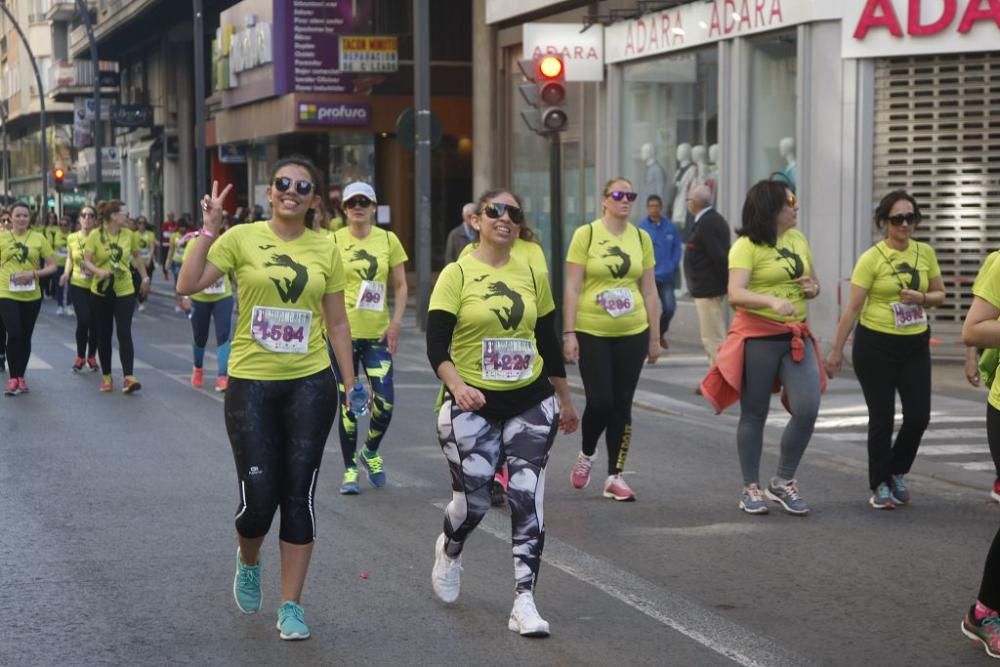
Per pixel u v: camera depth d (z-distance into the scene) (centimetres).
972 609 796
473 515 844
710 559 1007
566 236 3516
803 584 938
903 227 1163
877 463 1193
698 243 2002
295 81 4516
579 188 3431
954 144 2344
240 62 5056
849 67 2406
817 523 1137
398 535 1082
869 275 1171
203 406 1869
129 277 2016
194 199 6962
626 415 1224
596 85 3294
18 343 1989
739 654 779
